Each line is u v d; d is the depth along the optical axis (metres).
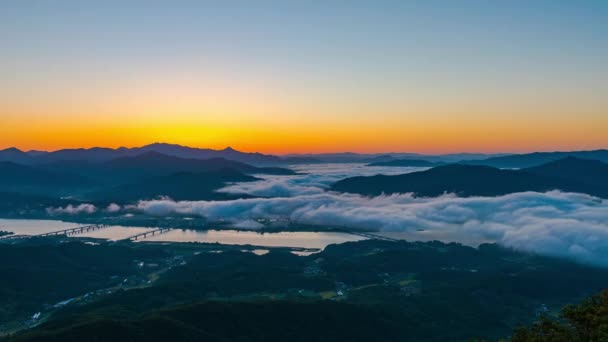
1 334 190.12
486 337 184.75
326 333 172.88
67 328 145.75
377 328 183.00
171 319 158.62
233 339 159.12
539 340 60.22
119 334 144.50
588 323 59.94
